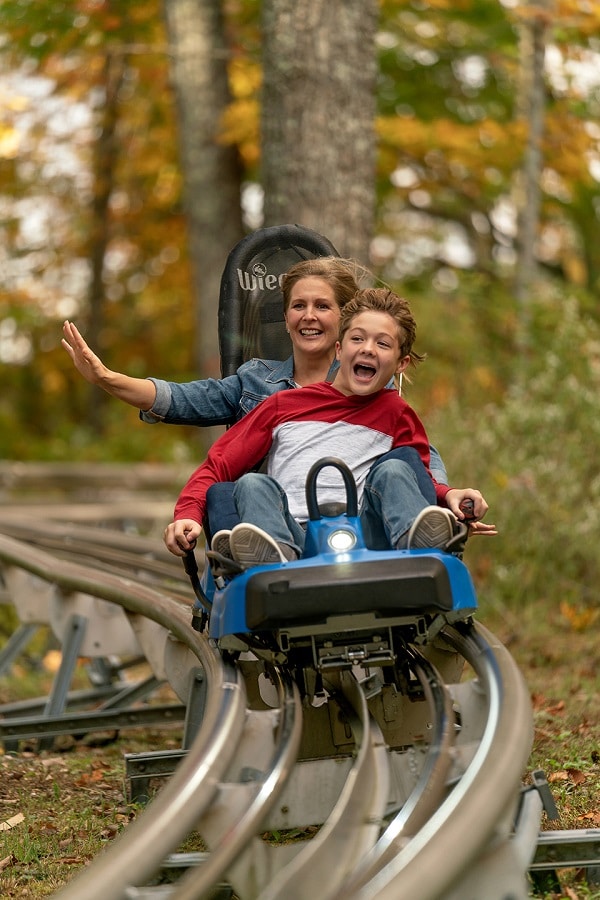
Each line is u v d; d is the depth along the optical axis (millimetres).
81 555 15250
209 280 25828
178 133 26141
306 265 8898
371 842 5648
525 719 6012
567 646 14531
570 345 18531
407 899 4316
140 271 43250
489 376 21000
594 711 11383
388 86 30562
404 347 8133
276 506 7469
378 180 30875
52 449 42125
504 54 27719
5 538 14172
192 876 5113
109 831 8234
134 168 35375
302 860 4898
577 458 16812
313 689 7617
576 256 36031
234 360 9586
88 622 12133
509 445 17312
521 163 27203
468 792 5234
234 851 5227
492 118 29609
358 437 7980
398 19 28422
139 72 30531
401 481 7355
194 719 9227
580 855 6426
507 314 22219
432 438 17672
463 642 7414
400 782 6633
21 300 41875
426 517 6996
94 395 45750
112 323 47156
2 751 11734
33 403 51000
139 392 8883
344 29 16469
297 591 6605
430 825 5141
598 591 16203
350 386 8008
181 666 9758
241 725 6402
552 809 6547
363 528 7605
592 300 23094
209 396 9125
